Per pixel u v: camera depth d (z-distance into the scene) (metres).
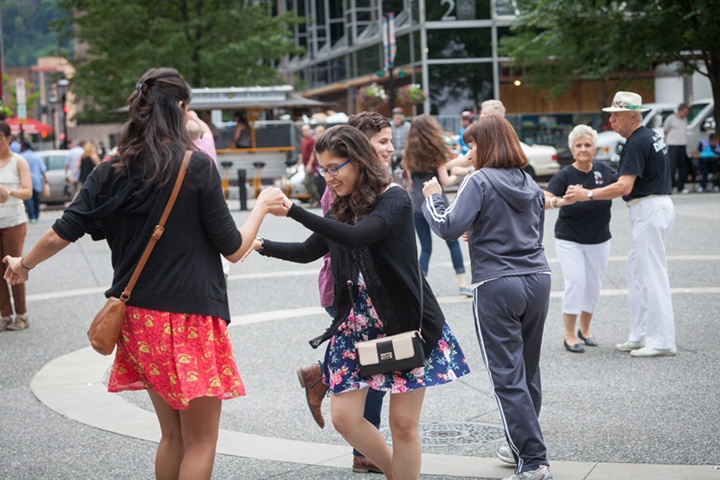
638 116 9.43
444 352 5.68
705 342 10.18
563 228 10.03
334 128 5.64
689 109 36.16
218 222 5.16
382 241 5.51
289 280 15.47
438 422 7.77
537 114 46.44
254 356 10.23
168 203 5.07
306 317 12.27
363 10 54.97
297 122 35.72
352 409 5.66
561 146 36.94
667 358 9.59
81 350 10.81
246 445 7.23
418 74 47.72
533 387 6.50
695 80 43.72
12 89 82.81
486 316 6.27
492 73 47.19
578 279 9.97
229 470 6.67
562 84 43.38
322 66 60.28
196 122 12.30
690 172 32.03
